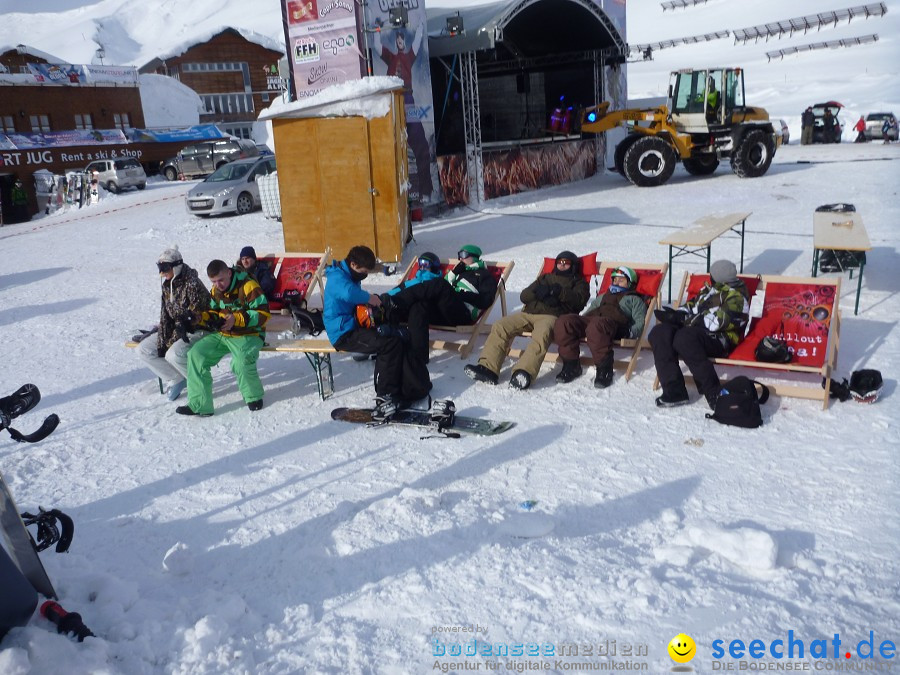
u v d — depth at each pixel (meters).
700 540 3.53
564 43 22.06
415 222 14.29
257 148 32.38
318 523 4.02
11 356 7.65
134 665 2.98
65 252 14.40
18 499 4.54
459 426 5.14
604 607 3.15
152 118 40.22
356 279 5.66
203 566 3.72
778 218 12.02
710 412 5.10
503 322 5.91
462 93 16.31
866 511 3.76
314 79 12.40
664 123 17.83
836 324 5.46
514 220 13.85
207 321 5.48
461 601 3.28
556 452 4.68
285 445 5.07
